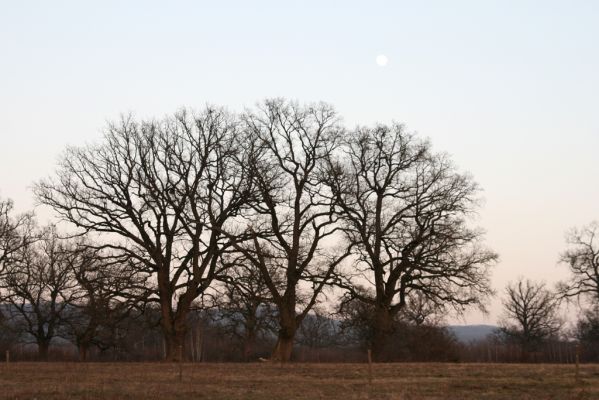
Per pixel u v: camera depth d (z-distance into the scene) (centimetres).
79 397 2155
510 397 2217
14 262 6794
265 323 6122
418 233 4844
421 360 5753
